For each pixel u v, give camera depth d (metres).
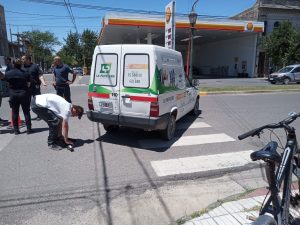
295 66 23.17
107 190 4.09
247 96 15.08
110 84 6.11
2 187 4.15
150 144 6.26
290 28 27.77
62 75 8.38
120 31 29.91
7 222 3.29
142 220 3.34
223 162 5.21
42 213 3.48
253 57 32.97
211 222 3.23
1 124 8.03
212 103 12.48
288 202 2.38
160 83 5.84
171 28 13.47
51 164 5.04
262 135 7.05
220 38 38.09
